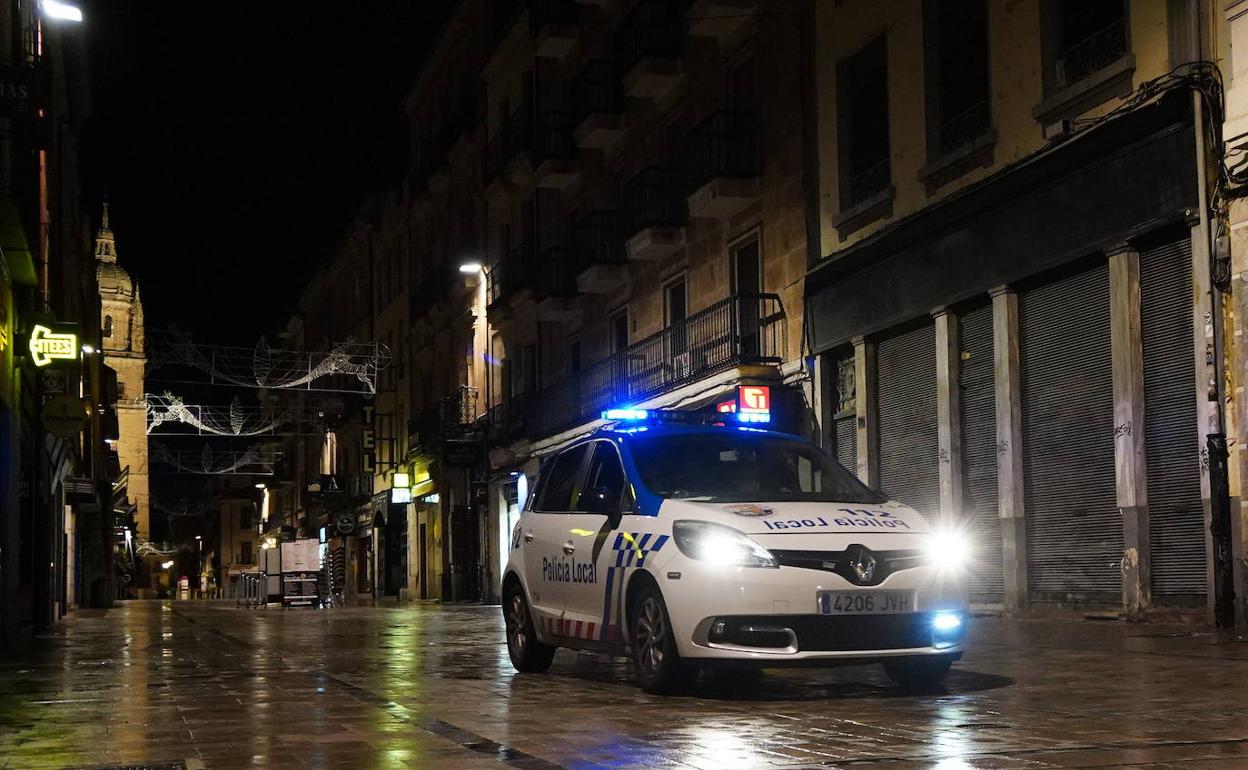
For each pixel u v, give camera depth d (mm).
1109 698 7516
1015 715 6879
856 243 19953
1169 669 9039
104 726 7141
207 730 6875
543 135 32156
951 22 18031
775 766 5371
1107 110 14750
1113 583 14719
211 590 100938
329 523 62531
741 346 22438
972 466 17344
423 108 47375
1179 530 13688
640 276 27984
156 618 26812
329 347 63781
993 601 16828
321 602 37688
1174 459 13773
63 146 27766
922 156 18359
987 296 16922
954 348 17594
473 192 40375
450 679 9789
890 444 19359
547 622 9797
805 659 7566
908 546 7938
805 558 7711
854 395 20250
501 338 37719
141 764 5707
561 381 31469
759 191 22844
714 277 24562
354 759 5754
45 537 20406
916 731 6359
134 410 81688
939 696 7871
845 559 7746
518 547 10398
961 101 17781
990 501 16953
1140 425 14148
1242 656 9758
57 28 22156
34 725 7242
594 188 30688
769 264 22484
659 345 26375
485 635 16750
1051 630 13445
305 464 69500
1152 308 14109
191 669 11273
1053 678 8688
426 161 46094
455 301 42188
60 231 25875
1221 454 12766
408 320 48719
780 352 22125
